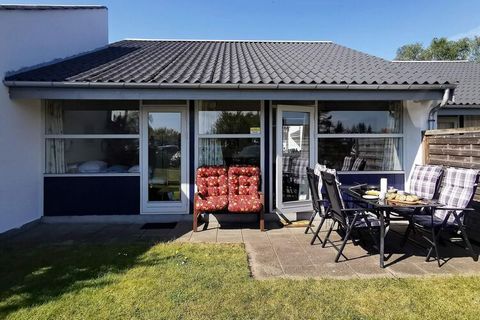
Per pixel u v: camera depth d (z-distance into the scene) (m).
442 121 10.48
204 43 10.60
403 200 4.13
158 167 6.56
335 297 3.15
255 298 3.11
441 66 12.66
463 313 2.87
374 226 4.28
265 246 4.77
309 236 5.30
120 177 6.46
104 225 6.18
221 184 6.15
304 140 6.66
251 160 6.54
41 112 6.37
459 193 4.58
